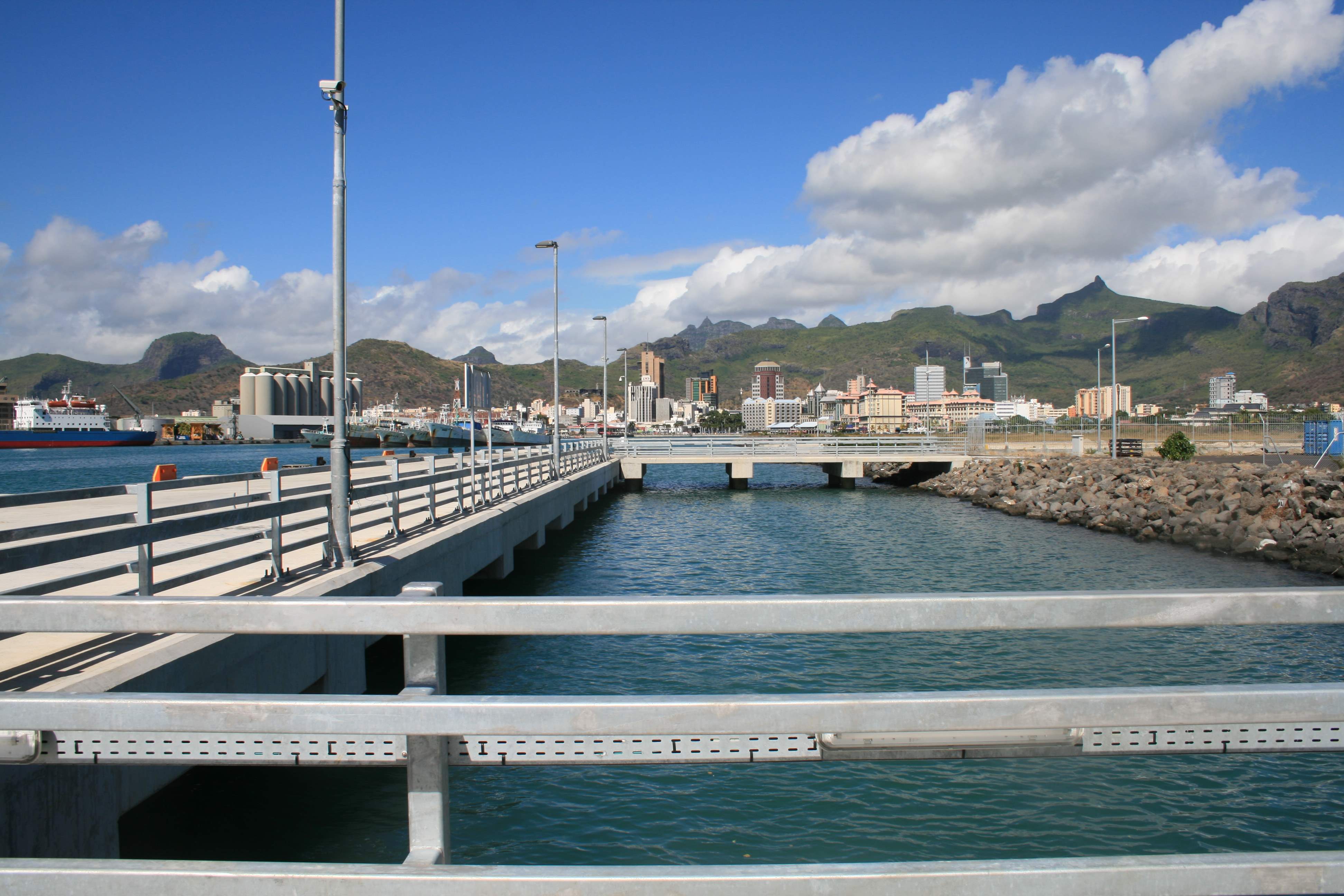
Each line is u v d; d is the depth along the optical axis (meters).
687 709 2.20
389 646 15.30
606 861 8.17
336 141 12.05
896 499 53.19
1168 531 32.50
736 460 61.09
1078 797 9.54
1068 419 110.06
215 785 9.19
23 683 5.88
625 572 24.86
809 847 8.46
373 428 139.38
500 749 2.28
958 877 2.06
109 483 55.28
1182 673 13.81
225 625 2.32
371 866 2.12
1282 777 9.99
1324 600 2.26
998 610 2.30
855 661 14.55
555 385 38.31
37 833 4.96
